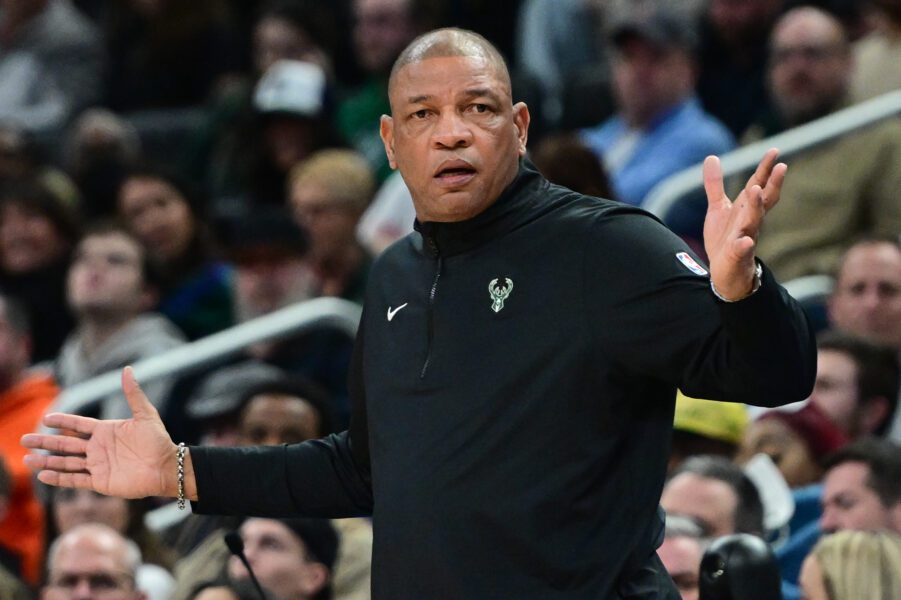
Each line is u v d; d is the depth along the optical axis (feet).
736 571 34.71
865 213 69.92
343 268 75.41
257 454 34.30
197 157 98.12
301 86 90.53
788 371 28.89
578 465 30.45
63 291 86.48
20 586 55.21
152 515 63.62
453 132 30.99
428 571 30.58
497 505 30.32
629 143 76.59
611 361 30.60
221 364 73.20
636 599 30.60
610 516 30.68
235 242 76.28
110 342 76.64
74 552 52.11
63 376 76.84
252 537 49.67
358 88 103.14
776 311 28.53
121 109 108.58
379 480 31.60
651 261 30.48
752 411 62.08
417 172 31.40
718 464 49.11
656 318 30.12
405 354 31.89
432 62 31.37
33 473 66.69
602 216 31.27
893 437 57.16
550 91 96.37
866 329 60.85
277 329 69.72
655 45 75.72
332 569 50.55
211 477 33.83
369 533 53.06
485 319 31.24
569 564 30.19
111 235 77.51
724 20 85.87
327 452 34.40
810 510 53.62
